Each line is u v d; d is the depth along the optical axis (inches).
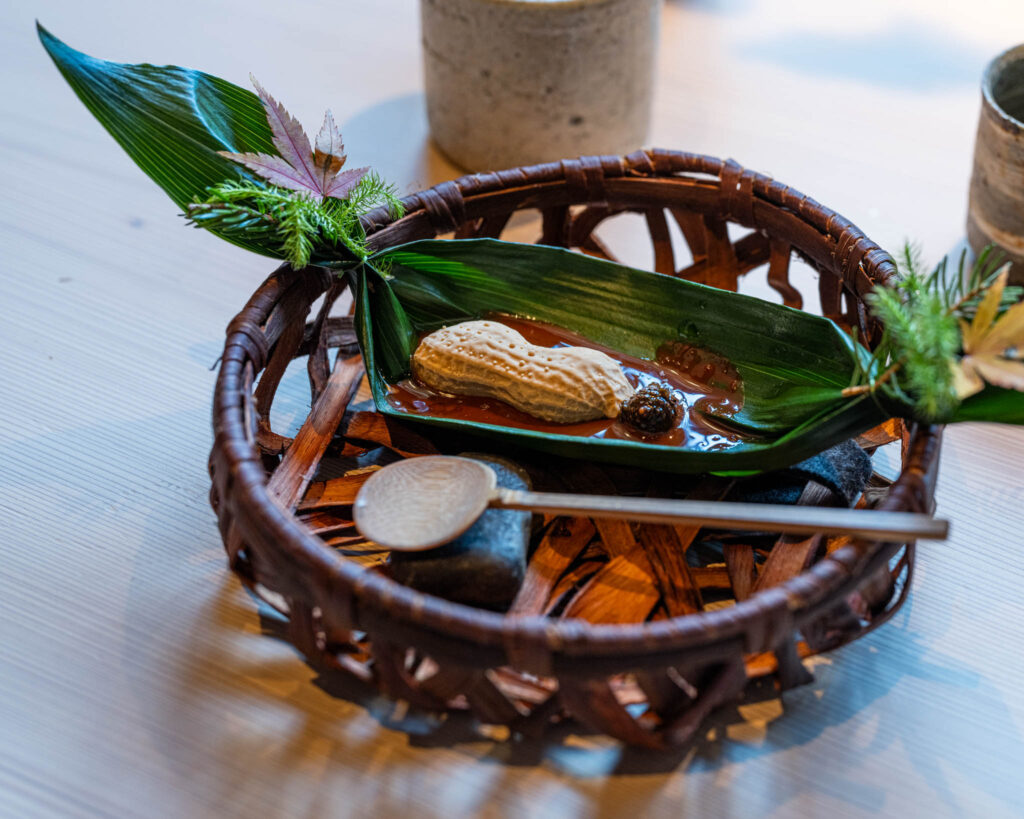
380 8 30.4
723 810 16.5
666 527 18.2
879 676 17.6
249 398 17.7
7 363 21.1
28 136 25.7
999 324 16.4
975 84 27.6
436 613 15.6
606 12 23.0
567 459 18.7
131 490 19.5
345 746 16.9
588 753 16.9
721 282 21.1
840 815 16.5
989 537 19.1
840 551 16.3
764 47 28.9
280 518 16.3
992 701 17.4
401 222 20.0
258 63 28.0
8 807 16.4
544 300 20.0
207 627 18.0
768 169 25.3
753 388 19.1
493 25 23.0
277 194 18.6
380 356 19.6
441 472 17.7
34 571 18.5
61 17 29.1
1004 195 20.9
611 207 21.0
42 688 17.4
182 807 16.5
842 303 20.3
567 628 15.5
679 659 15.7
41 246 23.2
